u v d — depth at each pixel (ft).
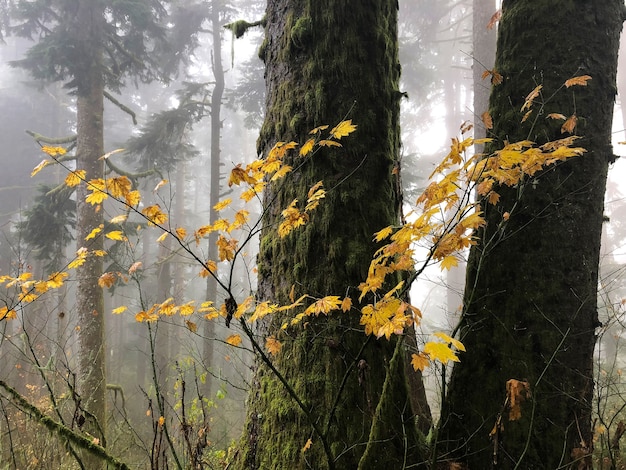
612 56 6.90
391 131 7.25
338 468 5.37
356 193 6.53
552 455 5.66
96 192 5.10
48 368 7.88
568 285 6.23
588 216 6.44
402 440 5.36
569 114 6.55
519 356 6.13
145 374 48.14
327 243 6.36
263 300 7.00
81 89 27.48
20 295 7.38
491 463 5.87
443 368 5.15
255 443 6.25
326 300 4.86
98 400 20.27
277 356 6.37
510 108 7.06
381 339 6.08
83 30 28.30
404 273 6.91
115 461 5.66
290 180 6.89
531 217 6.42
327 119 6.78
